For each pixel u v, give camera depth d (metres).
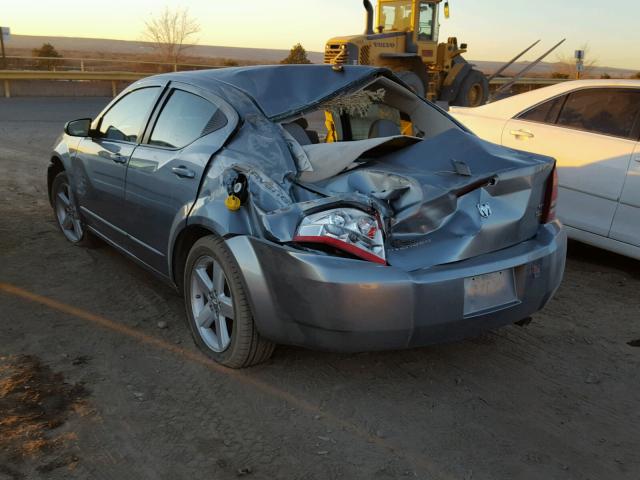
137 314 4.07
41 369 3.31
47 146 11.41
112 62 28.88
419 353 3.67
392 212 2.86
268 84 3.64
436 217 2.91
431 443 2.80
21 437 2.71
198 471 2.54
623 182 4.94
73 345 3.60
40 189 7.64
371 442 2.79
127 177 4.09
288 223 2.82
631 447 2.81
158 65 29.77
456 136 3.32
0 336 3.67
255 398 3.11
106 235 4.70
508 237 3.17
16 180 8.15
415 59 16.84
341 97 3.69
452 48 18.27
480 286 2.99
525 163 3.18
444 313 2.85
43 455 2.60
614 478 2.60
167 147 3.79
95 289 4.46
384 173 2.97
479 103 19.47
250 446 2.72
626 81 5.26
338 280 2.67
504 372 3.48
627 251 5.00
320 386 3.25
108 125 4.62
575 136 5.35
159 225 3.75
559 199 5.42
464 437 2.85
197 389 3.17
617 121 5.17
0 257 5.07
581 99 5.48
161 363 3.43
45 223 6.10
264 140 3.25
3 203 6.84
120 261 5.05
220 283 3.28
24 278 4.62
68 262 5.00
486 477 2.58
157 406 3.00
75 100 23.09
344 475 2.55
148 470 2.54
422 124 4.24
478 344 3.83
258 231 2.96
